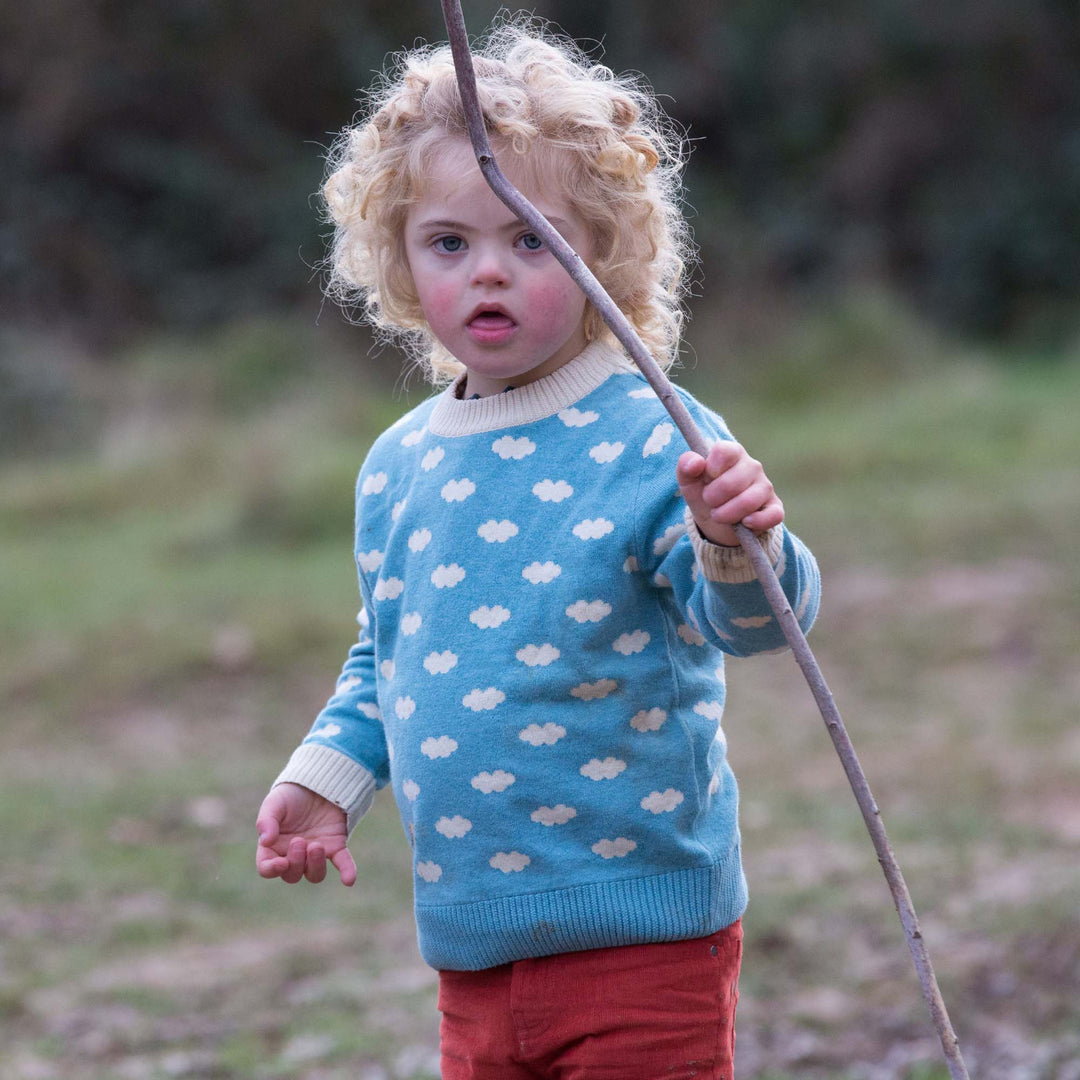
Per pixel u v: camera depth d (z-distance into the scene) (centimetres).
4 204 5391
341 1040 1080
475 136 455
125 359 4762
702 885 541
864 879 1335
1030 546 2569
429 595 551
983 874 1324
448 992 568
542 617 531
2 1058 1086
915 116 6112
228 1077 1030
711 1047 546
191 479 3606
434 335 571
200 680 2270
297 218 5575
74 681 2278
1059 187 5941
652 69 6081
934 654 2153
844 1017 1049
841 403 4325
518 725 530
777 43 6172
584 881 530
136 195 5616
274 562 2945
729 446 453
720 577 473
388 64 5866
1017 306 5909
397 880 1474
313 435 3816
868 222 6044
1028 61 6150
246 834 1652
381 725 610
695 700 546
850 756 439
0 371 4288
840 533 2770
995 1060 956
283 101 5906
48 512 3522
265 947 1314
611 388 559
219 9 5759
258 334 4534
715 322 5088
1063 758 1673
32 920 1396
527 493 545
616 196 554
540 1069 551
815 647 2248
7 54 5647
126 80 5675
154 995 1205
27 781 1880
